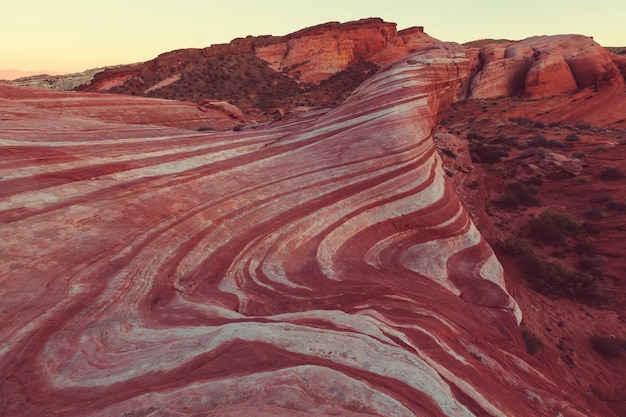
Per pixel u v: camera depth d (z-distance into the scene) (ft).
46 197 24.66
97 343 16.29
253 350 14.47
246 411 10.52
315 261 32.48
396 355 15.15
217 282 26.02
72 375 13.92
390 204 43.62
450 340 20.70
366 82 65.26
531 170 102.22
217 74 295.89
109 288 20.65
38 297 18.06
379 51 344.08
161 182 32.99
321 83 309.63
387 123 52.06
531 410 16.25
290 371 12.86
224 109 120.88
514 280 59.21
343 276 31.30
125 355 15.49
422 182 48.19
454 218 47.60
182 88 271.08
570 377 40.22
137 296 21.04
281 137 54.03
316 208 38.75
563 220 75.41
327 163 45.70
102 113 79.36
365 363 14.06
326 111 84.43
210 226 31.01
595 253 65.98
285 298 25.00
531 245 71.26
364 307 22.82
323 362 13.83
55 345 15.61
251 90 281.74
